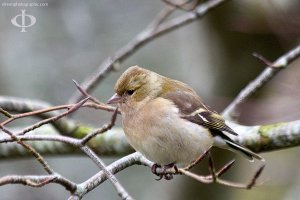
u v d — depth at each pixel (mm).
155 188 14766
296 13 14172
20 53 15234
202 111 9188
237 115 10477
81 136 11031
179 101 9172
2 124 7020
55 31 15594
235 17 14727
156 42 15875
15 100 10742
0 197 14031
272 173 15336
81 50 15617
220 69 15766
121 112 9172
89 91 11453
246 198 15008
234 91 15742
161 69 15742
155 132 8812
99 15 15961
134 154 8883
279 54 15258
